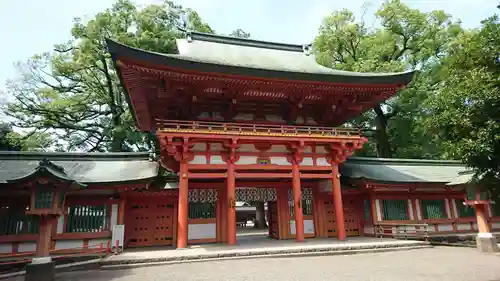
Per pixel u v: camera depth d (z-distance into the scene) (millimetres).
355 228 22531
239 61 20000
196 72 15969
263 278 10156
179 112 18781
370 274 10461
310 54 23844
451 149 10094
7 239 15688
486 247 15289
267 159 18656
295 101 19469
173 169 20188
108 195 17859
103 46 30672
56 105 34312
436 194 23406
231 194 17250
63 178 10492
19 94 34062
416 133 34688
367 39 36750
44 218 10352
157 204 19797
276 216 21297
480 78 9078
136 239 18969
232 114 19328
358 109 20922
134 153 20906
